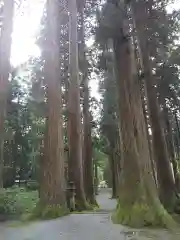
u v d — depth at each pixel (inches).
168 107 796.0
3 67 442.3
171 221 335.9
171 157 933.8
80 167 647.8
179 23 586.6
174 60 649.6
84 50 814.5
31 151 1157.7
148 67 578.9
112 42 433.7
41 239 276.7
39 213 446.6
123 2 431.8
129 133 381.4
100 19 437.7
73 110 676.7
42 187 474.3
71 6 711.7
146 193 355.6
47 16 568.7
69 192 590.6
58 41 569.9
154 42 591.5
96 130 1285.7
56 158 486.9
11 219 432.8
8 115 928.9
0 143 420.5
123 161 377.7
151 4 536.1
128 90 400.5
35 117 1046.4
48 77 533.6
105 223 358.0
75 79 692.1
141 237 275.3
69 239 273.3
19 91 919.7
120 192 371.9
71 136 663.8
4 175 1036.5
